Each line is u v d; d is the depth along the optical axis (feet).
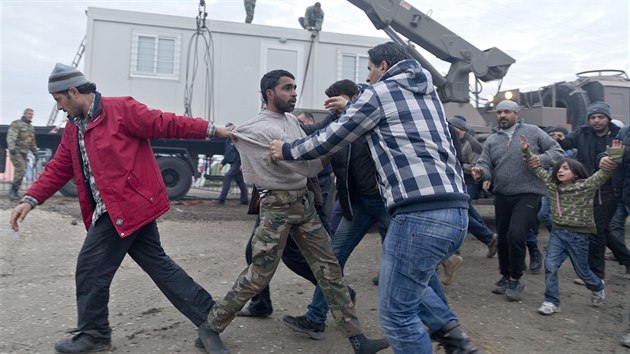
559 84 34.99
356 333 10.62
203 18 32.01
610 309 15.40
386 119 8.76
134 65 32.86
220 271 17.76
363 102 8.72
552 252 14.97
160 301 14.40
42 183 11.12
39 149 34.99
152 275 11.14
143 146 10.94
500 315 14.42
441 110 9.20
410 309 8.63
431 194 8.37
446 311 9.34
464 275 18.65
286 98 10.77
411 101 8.86
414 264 8.45
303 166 10.31
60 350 10.72
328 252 10.76
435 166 8.55
